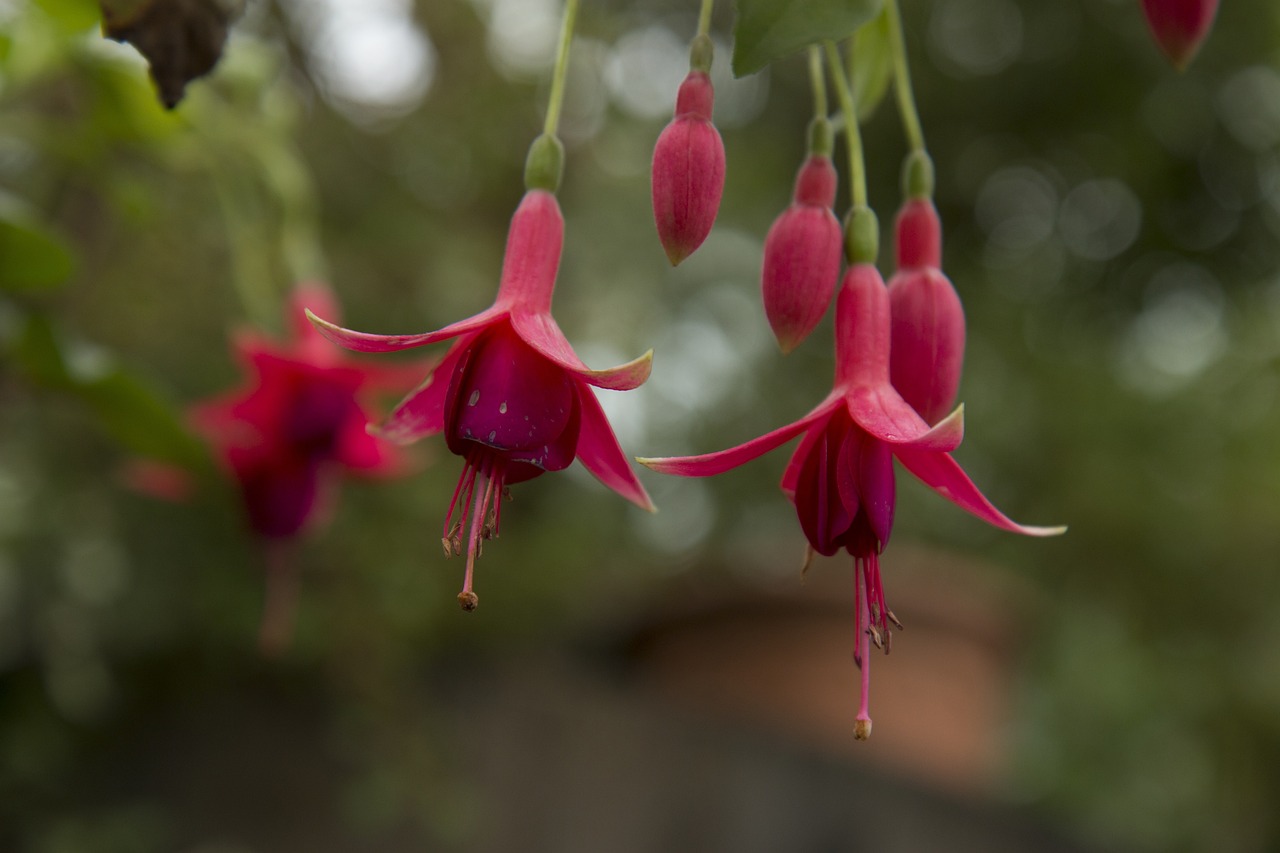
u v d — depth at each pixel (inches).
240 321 43.2
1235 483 83.3
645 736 48.4
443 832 47.3
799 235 14.6
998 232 82.8
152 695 50.8
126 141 19.7
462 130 55.2
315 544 44.8
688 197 14.1
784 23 13.4
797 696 45.5
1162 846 75.2
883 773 44.1
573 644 55.1
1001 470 83.2
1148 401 83.9
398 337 13.4
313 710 51.3
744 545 83.2
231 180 21.5
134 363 43.2
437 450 48.6
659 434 84.7
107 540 42.4
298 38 45.1
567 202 67.6
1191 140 77.3
